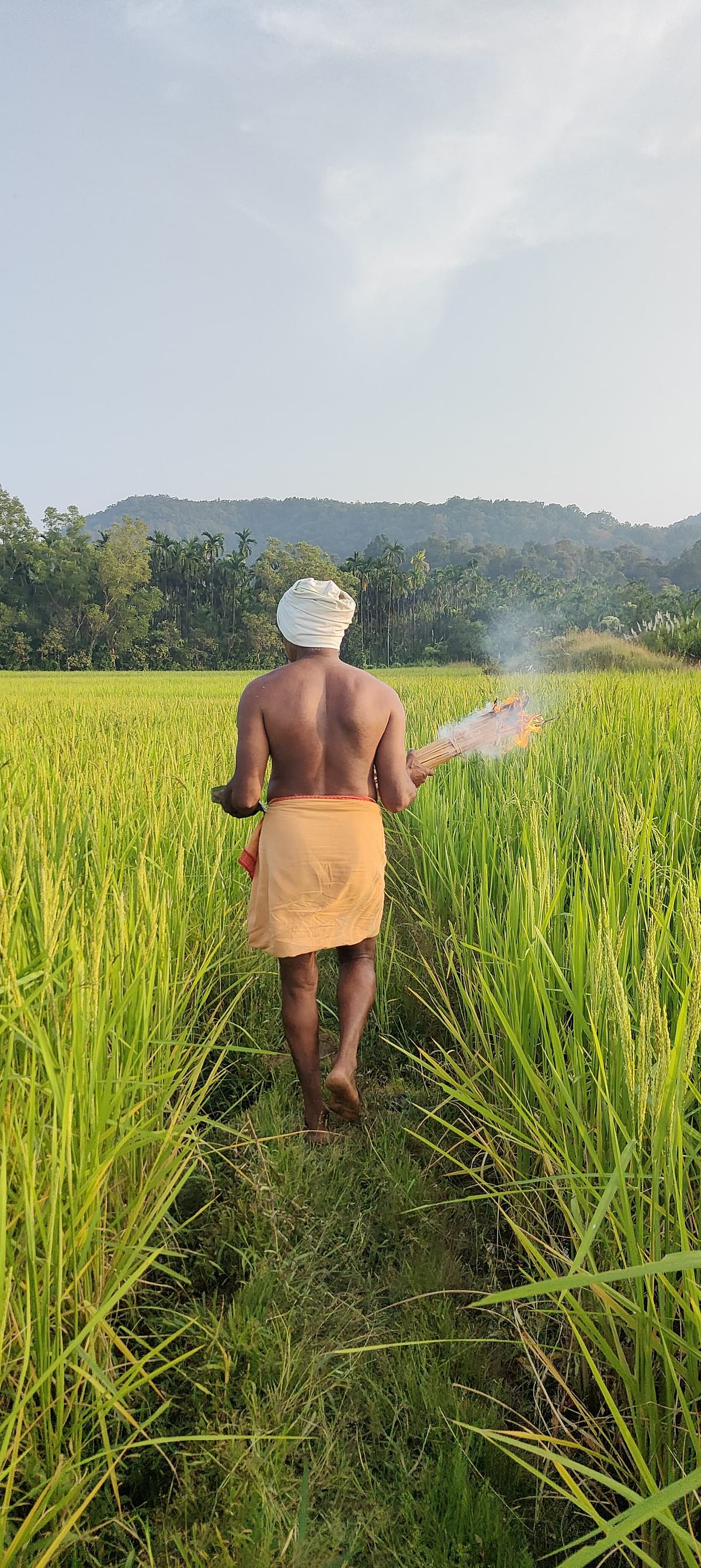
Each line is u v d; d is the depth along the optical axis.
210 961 3.38
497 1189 2.34
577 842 3.71
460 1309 2.13
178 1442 1.83
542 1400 1.91
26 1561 1.48
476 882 3.83
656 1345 1.49
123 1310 2.09
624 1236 1.73
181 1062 2.89
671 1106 1.51
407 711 9.33
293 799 2.82
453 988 3.62
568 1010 2.68
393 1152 2.72
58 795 4.41
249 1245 2.37
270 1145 2.74
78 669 96.94
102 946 2.38
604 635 22.67
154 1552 1.62
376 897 2.90
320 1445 1.82
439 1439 1.81
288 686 2.84
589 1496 1.69
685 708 6.54
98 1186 1.80
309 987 2.89
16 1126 1.78
